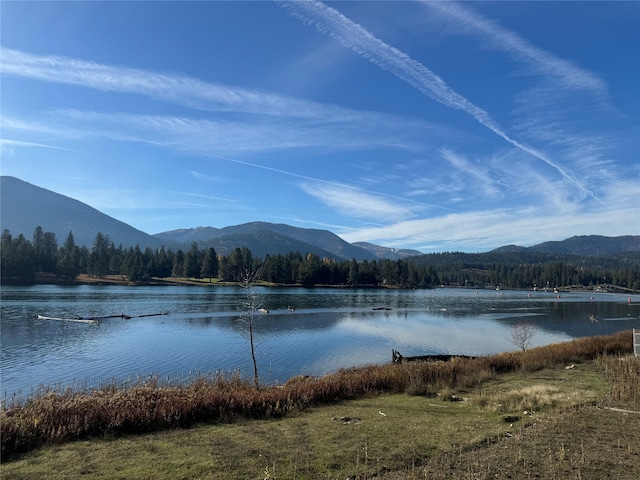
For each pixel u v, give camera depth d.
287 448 9.31
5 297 84.69
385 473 7.90
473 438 9.90
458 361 21.95
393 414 12.72
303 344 41.53
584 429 10.38
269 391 14.67
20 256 124.81
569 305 108.00
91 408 11.02
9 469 8.05
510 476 7.62
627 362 20.84
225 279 152.00
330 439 9.98
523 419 11.68
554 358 23.70
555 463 8.20
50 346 38.09
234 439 10.01
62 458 8.66
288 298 105.75
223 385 16.20
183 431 10.77
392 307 91.38
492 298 138.25
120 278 155.75
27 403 11.76
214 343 41.19
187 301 88.00
